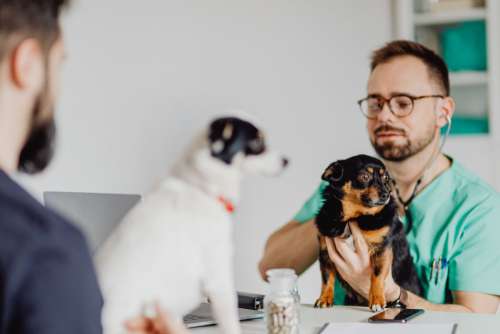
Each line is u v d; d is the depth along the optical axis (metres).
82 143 3.17
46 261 0.60
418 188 2.07
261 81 3.23
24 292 0.59
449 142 2.98
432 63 2.12
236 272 3.22
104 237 1.68
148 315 0.93
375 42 3.10
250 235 3.24
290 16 3.20
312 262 2.15
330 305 1.72
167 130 3.23
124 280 0.90
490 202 1.98
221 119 0.97
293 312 1.39
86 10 3.14
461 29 2.95
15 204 0.63
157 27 3.22
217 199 0.95
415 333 1.37
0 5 0.66
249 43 3.23
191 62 3.24
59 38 0.71
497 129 2.91
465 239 1.95
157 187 0.97
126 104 3.21
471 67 2.94
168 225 0.92
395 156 2.10
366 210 1.68
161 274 0.91
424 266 1.98
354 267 1.70
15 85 0.67
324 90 3.19
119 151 3.21
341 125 3.18
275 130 3.24
